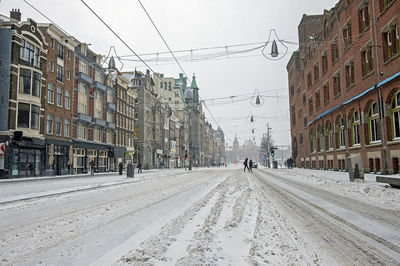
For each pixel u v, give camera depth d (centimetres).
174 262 425
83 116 4056
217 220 718
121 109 5391
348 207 909
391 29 1991
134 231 627
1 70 2852
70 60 3847
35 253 482
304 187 1576
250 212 820
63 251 492
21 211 893
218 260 432
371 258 454
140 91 6391
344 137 2942
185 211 846
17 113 2934
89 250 497
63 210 902
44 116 3291
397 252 483
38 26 3403
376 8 2161
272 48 1730
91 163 3625
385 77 2055
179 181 2181
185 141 9900
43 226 679
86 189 1597
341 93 2936
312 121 4056
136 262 423
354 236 579
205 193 1324
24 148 3009
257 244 516
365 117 2388
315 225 669
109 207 949
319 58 3719
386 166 2034
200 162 11425
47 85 3369
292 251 482
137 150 6309
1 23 2938
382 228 642
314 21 4581
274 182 1942
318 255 465
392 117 2008
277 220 718
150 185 1836
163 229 630
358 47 2497
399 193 1122
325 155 3522
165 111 7450
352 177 1691
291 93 5747
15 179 2675
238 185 1705
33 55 3128
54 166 3488
